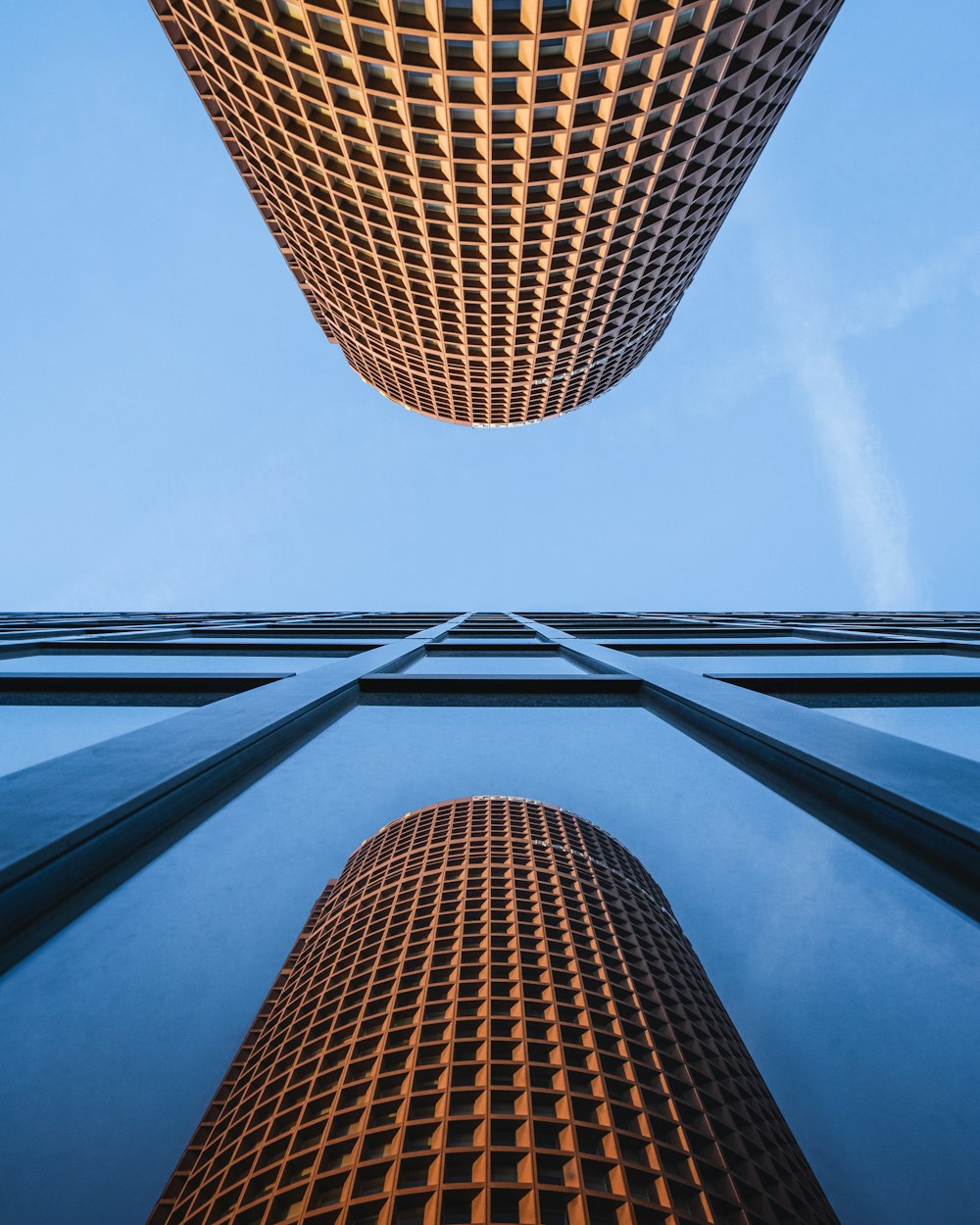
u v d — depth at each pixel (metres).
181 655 10.28
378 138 23.55
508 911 4.71
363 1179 2.30
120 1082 2.10
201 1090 2.17
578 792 5.26
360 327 46.31
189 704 5.98
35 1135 1.91
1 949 2.15
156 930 2.52
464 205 27.78
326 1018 3.44
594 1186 2.31
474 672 9.14
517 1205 2.21
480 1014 3.32
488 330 41.25
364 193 28.14
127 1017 2.26
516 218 28.77
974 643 11.58
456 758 5.64
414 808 5.01
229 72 22.81
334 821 4.63
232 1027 2.46
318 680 6.39
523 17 18.38
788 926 3.05
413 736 5.93
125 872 2.64
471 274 34.25
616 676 7.05
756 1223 2.30
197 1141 2.68
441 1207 2.18
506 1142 2.47
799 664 9.83
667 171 28.22
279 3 18.92
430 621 23.00
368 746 5.67
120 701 5.97
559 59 19.94
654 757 5.54
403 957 4.03
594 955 4.17
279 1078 2.96
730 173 32.53
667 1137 2.62
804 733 4.08
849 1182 2.08
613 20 18.66
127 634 13.44
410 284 36.31
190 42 23.08
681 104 23.53
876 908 2.77
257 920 3.09
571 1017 3.37
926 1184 2.02
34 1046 2.06
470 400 53.66
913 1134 2.15
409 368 49.94
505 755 5.68
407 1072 2.88
